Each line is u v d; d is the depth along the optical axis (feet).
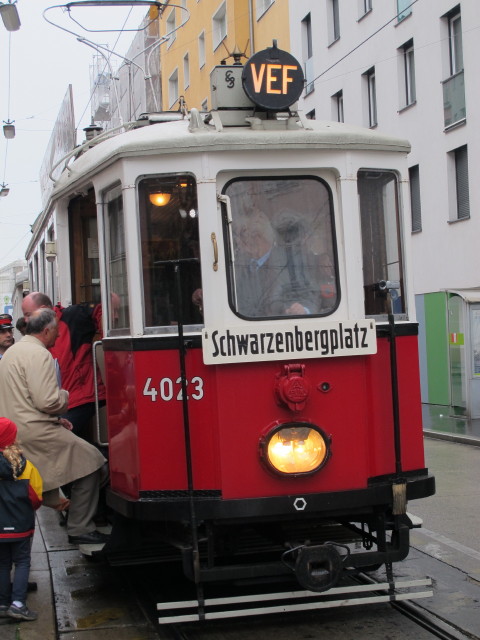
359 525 21.29
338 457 15.47
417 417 16.47
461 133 59.98
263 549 16.87
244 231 15.76
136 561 17.72
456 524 24.90
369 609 17.21
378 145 16.40
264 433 15.11
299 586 18.12
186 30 105.91
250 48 91.45
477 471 34.68
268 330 15.14
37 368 17.33
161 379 15.46
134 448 15.60
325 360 15.48
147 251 15.79
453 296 52.75
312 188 16.16
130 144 15.72
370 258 16.48
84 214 20.92
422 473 16.48
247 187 15.88
